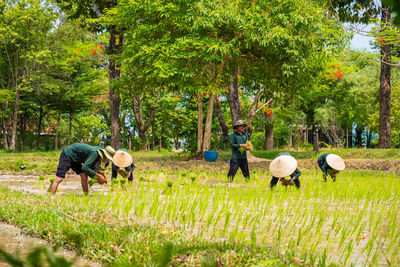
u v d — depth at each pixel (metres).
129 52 20.83
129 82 21.69
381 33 15.67
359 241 4.19
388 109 22.92
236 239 4.02
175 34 20.86
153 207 6.05
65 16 32.16
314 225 5.02
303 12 18.44
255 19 17.86
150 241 3.56
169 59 19.11
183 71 18.73
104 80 37.31
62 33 33.31
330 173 10.62
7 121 42.25
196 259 2.85
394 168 15.57
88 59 30.14
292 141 46.59
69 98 37.06
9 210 5.38
